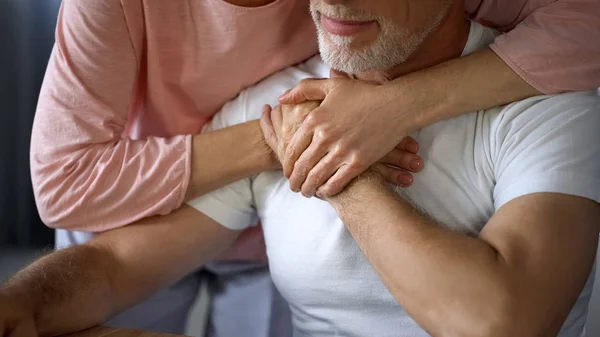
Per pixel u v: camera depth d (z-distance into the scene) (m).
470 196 0.99
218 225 1.15
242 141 1.09
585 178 0.89
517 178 0.92
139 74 1.17
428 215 1.00
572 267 0.84
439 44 1.03
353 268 1.03
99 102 1.10
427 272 0.85
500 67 0.96
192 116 1.21
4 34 1.46
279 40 1.13
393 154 0.99
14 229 1.57
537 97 0.97
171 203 1.09
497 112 0.98
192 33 1.11
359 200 0.95
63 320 1.00
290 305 1.16
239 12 1.07
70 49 1.09
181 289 1.30
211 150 1.09
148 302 1.26
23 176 1.56
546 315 0.82
